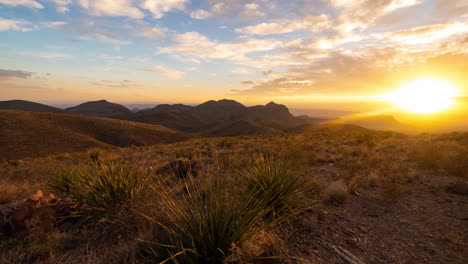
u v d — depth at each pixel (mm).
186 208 3311
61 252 3266
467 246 2959
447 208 4113
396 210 4199
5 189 6117
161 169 7805
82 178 4793
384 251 3023
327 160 9125
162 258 2811
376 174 6234
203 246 2732
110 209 3924
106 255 3119
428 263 2734
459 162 6441
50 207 3988
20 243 3342
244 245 2725
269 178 4168
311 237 3441
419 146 10031
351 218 3992
